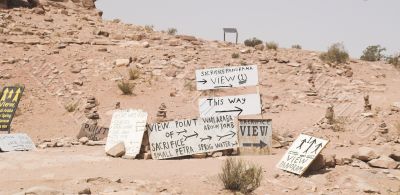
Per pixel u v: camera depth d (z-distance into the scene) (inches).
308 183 452.4
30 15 1691.7
